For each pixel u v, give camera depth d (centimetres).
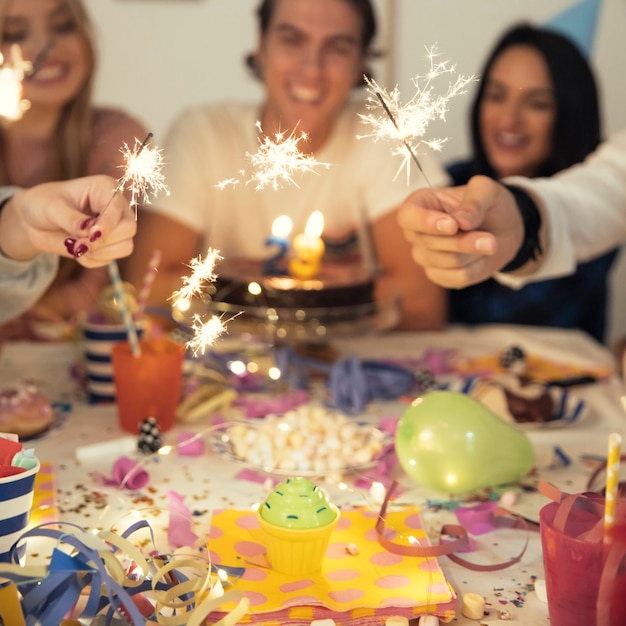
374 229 220
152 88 215
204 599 72
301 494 78
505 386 129
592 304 229
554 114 221
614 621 65
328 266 170
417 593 74
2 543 73
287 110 215
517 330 184
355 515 90
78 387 143
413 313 219
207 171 218
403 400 137
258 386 141
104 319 136
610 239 147
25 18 204
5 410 115
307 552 76
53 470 105
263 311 144
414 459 99
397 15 216
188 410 126
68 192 102
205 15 212
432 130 221
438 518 94
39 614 68
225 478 104
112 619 68
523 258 121
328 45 212
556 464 110
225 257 222
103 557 70
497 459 98
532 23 219
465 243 100
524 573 82
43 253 121
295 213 220
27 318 204
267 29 213
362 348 168
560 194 138
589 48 220
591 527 68
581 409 126
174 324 170
